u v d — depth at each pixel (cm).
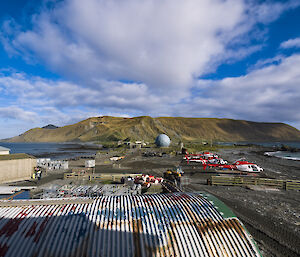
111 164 4103
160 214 604
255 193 1819
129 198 728
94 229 514
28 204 606
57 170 3138
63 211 587
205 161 4066
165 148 9162
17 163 2302
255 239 954
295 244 909
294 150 9838
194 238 517
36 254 428
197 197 754
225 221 590
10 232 477
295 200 1606
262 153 8344
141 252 461
